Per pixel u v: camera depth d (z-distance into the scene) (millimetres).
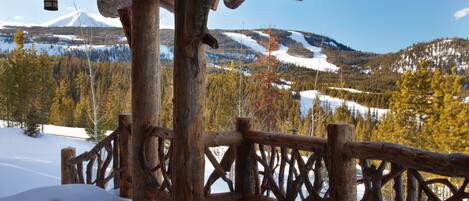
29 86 22750
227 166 3664
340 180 2711
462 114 15445
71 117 30969
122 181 4238
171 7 4344
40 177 7520
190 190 2982
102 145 4621
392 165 2441
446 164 2100
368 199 2604
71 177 4840
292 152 3230
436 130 15883
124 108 21906
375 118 23922
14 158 11484
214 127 17859
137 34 3789
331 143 2764
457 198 2115
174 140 3041
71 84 34625
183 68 2953
